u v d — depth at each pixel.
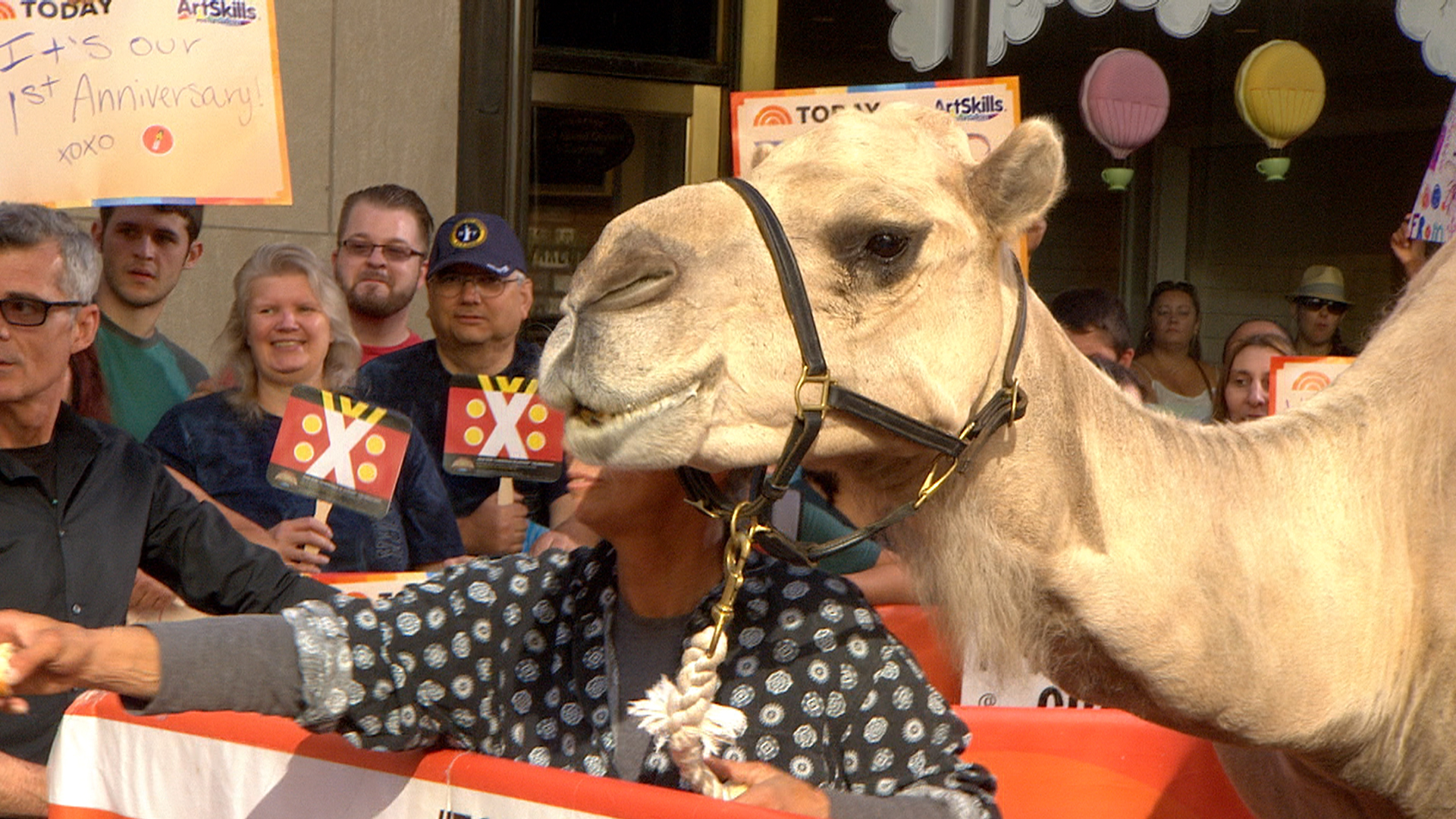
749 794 2.16
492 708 2.55
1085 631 2.79
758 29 8.84
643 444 2.40
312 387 4.32
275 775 2.62
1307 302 9.64
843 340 2.57
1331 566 2.88
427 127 8.01
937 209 2.63
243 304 4.89
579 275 2.51
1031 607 2.79
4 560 3.46
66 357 3.58
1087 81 8.61
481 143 8.09
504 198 8.12
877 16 8.12
